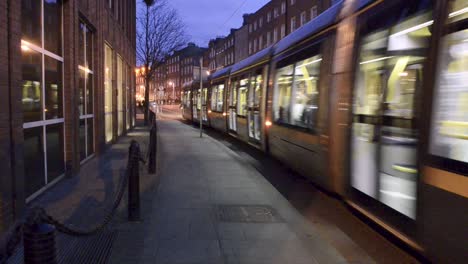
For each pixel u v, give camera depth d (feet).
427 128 12.74
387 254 16.98
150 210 21.68
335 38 22.06
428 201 12.56
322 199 26.16
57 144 27.35
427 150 12.68
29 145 21.88
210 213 21.39
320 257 15.88
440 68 12.33
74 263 14.75
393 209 15.14
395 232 14.98
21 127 19.01
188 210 21.88
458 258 11.27
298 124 28.02
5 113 17.28
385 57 16.22
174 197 24.64
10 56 17.79
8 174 17.44
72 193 24.54
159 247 16.47
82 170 32.07
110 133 51.31
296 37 30.04
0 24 16.84
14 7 18.11
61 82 28.27
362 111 18.28
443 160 11.87
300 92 27.91
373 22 17.60
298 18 148.77
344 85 20.30
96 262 14.90
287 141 30.71
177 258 15.40
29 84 21.97
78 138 30.91
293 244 17.06
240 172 33.12
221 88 65.46
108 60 50.21
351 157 19.40
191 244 16.84
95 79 39.60
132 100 83.35
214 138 66.90
